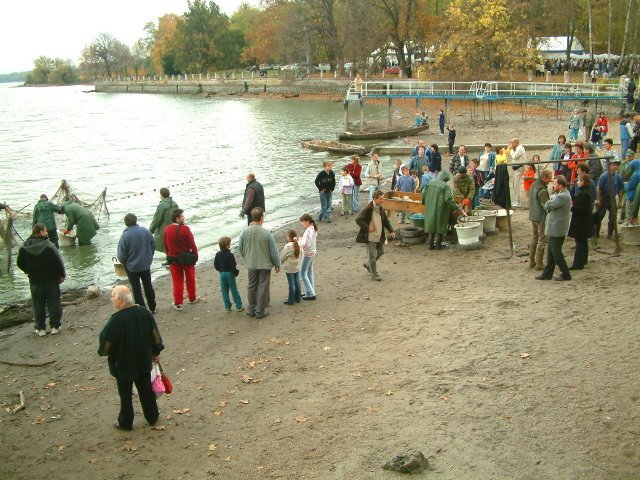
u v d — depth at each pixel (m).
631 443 6.54
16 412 8.71
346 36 81.31
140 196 26.17
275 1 102.25
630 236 13.52
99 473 7.09
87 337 11.55
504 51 58.31
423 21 76.00
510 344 9.17
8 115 82.50
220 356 10.12
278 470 6.78
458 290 12.03
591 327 9.41
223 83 108.31
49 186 30.02
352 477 6.49
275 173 30.77
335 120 58.06
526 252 14.04
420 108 60.91
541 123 43.09
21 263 11.48
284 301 12.48
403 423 7.41
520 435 6.88
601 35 70.56
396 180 19.56
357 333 10.52
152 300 12.35
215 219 21.45
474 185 16.23
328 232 18.28
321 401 8.23
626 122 22.30
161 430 7.92
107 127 61.88
